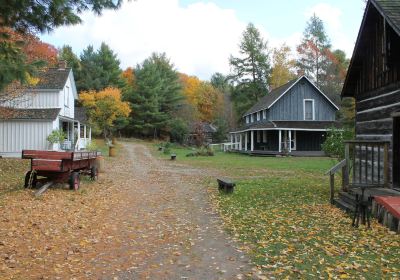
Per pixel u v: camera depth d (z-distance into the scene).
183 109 65.38
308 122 41.59
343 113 48.16
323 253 6.93
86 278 5.88
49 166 13.27
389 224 8.66
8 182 15.44
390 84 11.46
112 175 20.30
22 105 29.33
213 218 10.20
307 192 14.38
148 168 25.38
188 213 10.88
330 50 63.38
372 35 12.73
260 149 44.56
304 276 5.82
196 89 74.12
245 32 64.12
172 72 69.81
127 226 9.20
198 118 68.38
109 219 9.89
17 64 8.59
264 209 11.20
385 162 11.45
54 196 12.37
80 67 57.62
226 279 5.81
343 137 16.16
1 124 27.98
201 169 24.80
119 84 61.69
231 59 65.31
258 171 23.38
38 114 28.17
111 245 7.62
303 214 10.40
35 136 28.05
